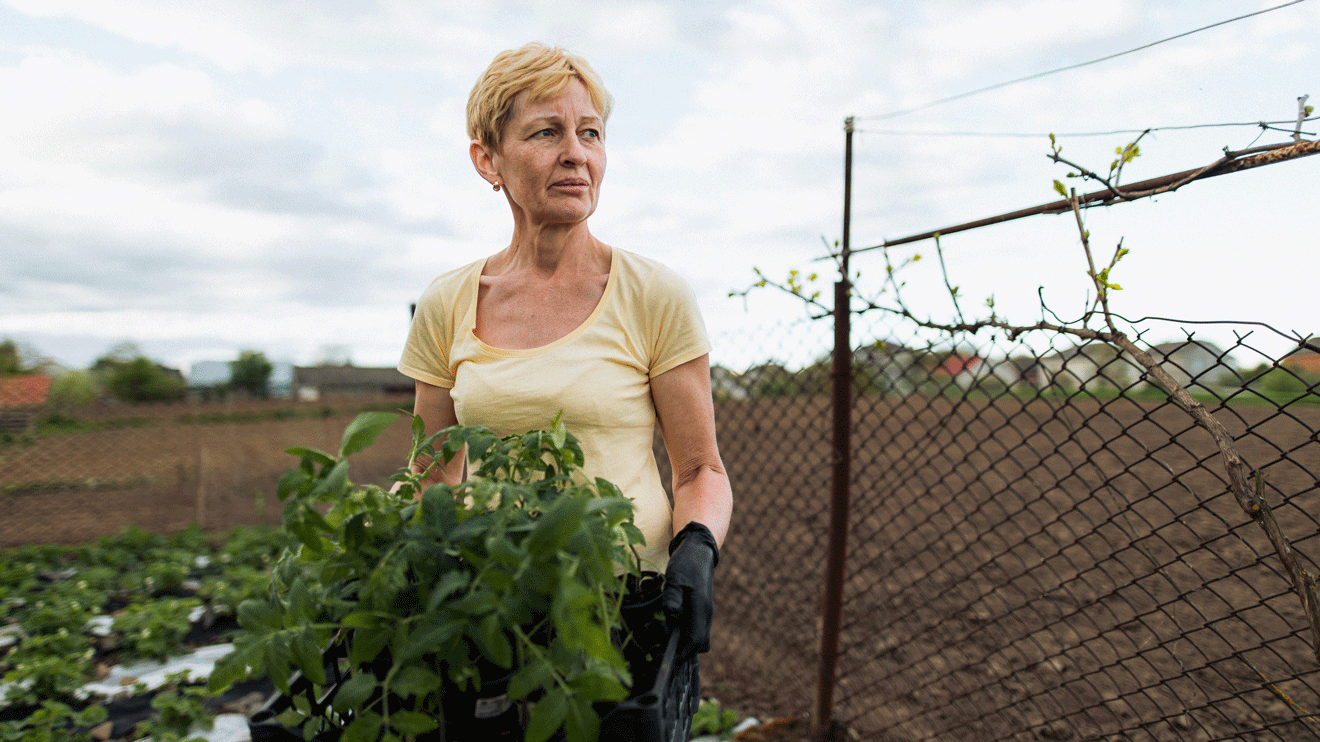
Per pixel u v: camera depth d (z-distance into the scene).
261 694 3.40
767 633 3.66
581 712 0.75
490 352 1.37
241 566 5.45
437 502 0.85
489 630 0.73
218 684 0.83
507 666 0.74
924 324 2.11
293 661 0.82
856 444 7.70
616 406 1.31
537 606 0.75
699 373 1.39
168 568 5.05
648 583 1.09
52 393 20.53
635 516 1.30
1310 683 2.61
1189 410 1.51
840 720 2.77
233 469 12.41
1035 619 3.45
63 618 4.11
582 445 1.31
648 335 1.37
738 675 3.31
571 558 0.75
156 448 14.02
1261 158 1.42
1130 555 4.03
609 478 1.30
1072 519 4.84
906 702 2.86
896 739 2.61
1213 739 1.82
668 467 4.22
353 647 0.82
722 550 4.88
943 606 3.70
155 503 8.99
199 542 6.36
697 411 1.38
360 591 0.85
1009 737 2.29
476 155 1.45
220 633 4.28
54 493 10.05
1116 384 1.76
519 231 1.45
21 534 7.22
